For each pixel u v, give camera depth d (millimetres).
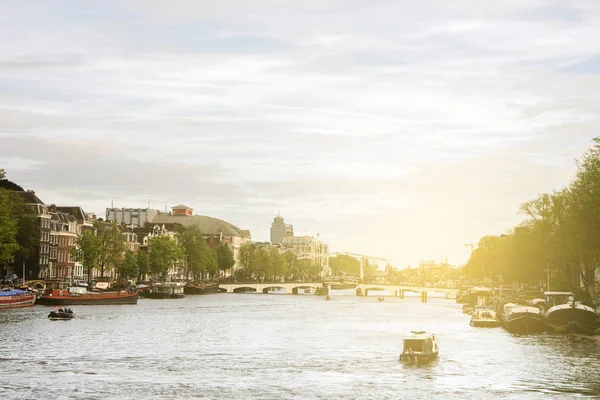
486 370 107000
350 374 103750
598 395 91688
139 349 125000
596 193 144375
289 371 105562
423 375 103312
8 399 86375
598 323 151875
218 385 95312
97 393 89875
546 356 119812
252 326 170250
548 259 184750
